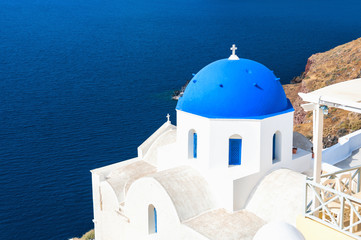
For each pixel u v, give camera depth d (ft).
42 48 517.14
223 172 81.35
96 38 598.75
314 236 58.13
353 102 54.34
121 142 230.89
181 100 88.12
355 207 59.52
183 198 78.54
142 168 104.22
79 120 266.77
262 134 80.33
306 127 205.05
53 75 386.93
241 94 80.74
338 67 255.50
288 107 85.97
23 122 262.47
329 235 56.39
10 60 447.01
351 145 101.96
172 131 110.52
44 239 144.05
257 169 81.51
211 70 84.79
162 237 81.20
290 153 86.33
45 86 348.79
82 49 515.91
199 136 82.84
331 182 65.05
